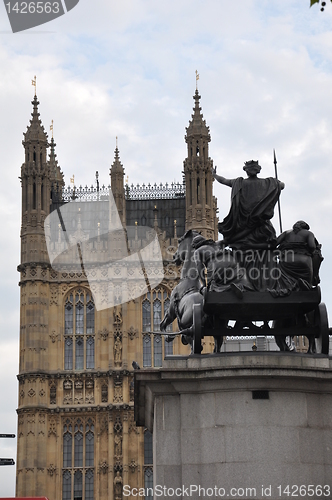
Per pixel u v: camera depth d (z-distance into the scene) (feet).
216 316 61.36
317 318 60.75
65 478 249.55
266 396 58.44
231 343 200.64
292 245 61.46
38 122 273.75
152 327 259.60
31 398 253.44
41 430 251.39
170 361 59.57
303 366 58.23
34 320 258.98
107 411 251.80
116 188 269.44
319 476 57.67
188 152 270.87
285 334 61.05
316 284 62.59
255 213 61.93
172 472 58.29
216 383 58.65
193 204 268.21
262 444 57.77
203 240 64.44
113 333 258.16
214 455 57.88
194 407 58.90
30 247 263.49
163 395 59.31
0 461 87.20
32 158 270.05
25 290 261.85
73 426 252.42
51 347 258.98
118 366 255.91
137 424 69.21
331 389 59.00
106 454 249.55
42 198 268.62
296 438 57.98
